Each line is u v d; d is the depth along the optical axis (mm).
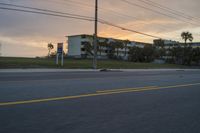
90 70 30500
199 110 7027
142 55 101750
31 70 26078
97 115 6016
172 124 5453
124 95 9211
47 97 8070
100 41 111938
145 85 12992
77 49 111000
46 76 17656
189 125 5406
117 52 118188
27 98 7785
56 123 5195
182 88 12281
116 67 39812
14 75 18406
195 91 11219
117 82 14070
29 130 4680
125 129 4969
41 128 4824
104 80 15047
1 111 6047
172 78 19188
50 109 6426
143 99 8516
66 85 11641
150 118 5926
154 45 120188
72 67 34062
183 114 6477
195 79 18891
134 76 19922
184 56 90062
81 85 11828
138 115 6184
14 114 5797
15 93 8719
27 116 5664
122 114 6215
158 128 5113
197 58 87875
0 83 11828
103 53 113500
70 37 113750
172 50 97062
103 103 7512
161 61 102000
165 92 10523
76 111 6328
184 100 8625
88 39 108312
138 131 4863
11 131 4590
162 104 7750
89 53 105312
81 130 4785
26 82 12531
